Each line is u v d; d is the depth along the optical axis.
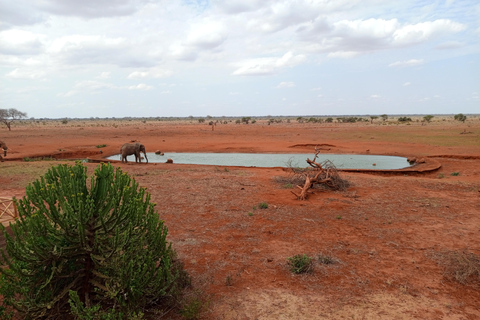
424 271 6.29
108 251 4.38
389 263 6.65
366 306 5.05
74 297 3.75
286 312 4.89
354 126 79.75
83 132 61.50
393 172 20.59
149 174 17.89
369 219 9.71
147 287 4.45
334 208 10.92
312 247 7.54
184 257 6.95
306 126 82.81
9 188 13.55
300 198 12.18
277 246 7.61
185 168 20.95
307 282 5.86
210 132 60.91
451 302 5.19
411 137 45.50
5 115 80.06
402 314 4.84
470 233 8.45
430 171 21.00
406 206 11.20
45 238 3.96
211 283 5.81
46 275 4.10
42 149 33.69
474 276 6.07
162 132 61.00
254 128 73.88
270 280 5.95
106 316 3.87
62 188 4.30
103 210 4.48
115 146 37.78
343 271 6.30
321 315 4.82
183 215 10.07
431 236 8.24
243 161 28.78
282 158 30.50
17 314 4.42
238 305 5.09
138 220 4.59
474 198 12.41
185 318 4.66
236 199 12.16
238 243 7.79
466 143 36.72
